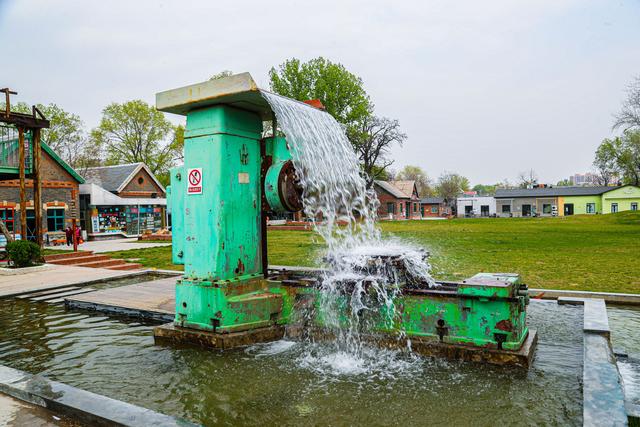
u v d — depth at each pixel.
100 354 5.26
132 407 3.39
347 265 5.59
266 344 5.34
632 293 8.01
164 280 10.19
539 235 24.28
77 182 27.77
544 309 6.91
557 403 3.65
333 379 4.25
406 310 4.96
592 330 5.34
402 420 3.39
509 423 3.32
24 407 3.64
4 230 14.08
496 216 73.75
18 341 5.92
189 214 5.56
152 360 4.94
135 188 36.12
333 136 6.46
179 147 52.38
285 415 3.52
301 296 5.63
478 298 4.54
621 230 27.62
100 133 49.59
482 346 4.57
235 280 5.45
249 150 5.72
